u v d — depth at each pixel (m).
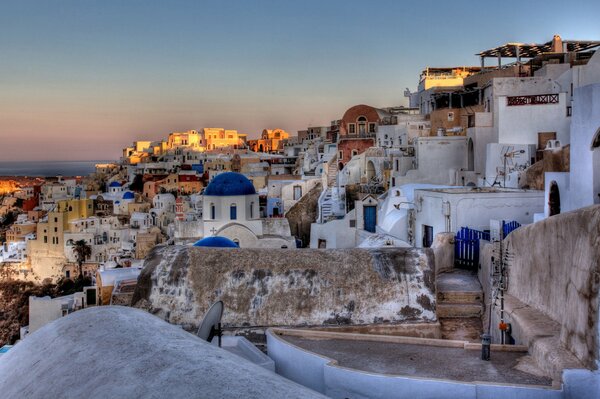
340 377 11.15
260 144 169.62
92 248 91.69
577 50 57.75
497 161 33.75
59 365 9.02
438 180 43.28
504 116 36.50
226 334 14.81
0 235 116.19
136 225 92.94
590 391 9.80
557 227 12.02
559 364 10.26
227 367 7.82
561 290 11.78
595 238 9.84
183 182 109.50
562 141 35.53
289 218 57.03
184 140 166.88
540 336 11.62
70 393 8.12
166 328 9.70
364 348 12.81
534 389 9.98
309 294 15.29
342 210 50.00
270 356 13.36
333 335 13.62
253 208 51.50
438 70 75.94
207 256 16.03
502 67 59.97
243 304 15.19
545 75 48.00
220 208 50.00
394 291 15.37
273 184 66.81
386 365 11.70
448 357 12.06
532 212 23.02
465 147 43.16
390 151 55.03
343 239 42.06
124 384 7.77
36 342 10.26
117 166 160.62
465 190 26.05
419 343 13.03
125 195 102.81
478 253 18.86
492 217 22.92
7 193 169.50
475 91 55.16
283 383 7.52
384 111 78.12
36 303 42.50
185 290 15.41
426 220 25.47
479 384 10.23
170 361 8.08
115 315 10.36
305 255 16.03
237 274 15.60
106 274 33.81
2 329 84.38
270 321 15.01
